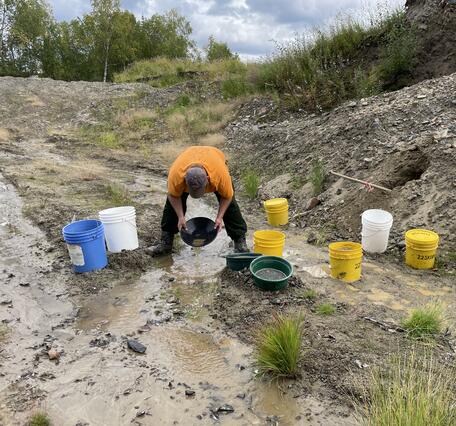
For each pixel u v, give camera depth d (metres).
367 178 6.53
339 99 10.42
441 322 3.93
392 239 5.58
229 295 4.49
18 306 4.48
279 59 12.44
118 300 4.55
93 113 15.29
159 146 11.69
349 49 11.38
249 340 3.81
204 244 5.09
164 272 5.14
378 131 7.23
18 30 32.12
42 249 5.77
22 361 3.65
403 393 2.78
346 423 2.93
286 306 4.22
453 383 3.11
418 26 10.16
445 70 9.51
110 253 5.47
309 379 3.32
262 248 5.13
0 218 6.90
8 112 15.38
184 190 4.82
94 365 3.59
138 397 3.24
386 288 4.62
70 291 4.72
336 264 4.73
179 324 4.12
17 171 9.60
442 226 5.39
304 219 6.64
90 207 7.31
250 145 10.16
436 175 5.84
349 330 3.84
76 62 34.47
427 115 7.09
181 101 14.59
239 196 8.04
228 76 15.73
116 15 32.75
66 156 11.20
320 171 7.20
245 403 3.16
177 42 38.72
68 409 3.14
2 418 3.05
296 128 9.52
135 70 22.89
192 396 3.23
